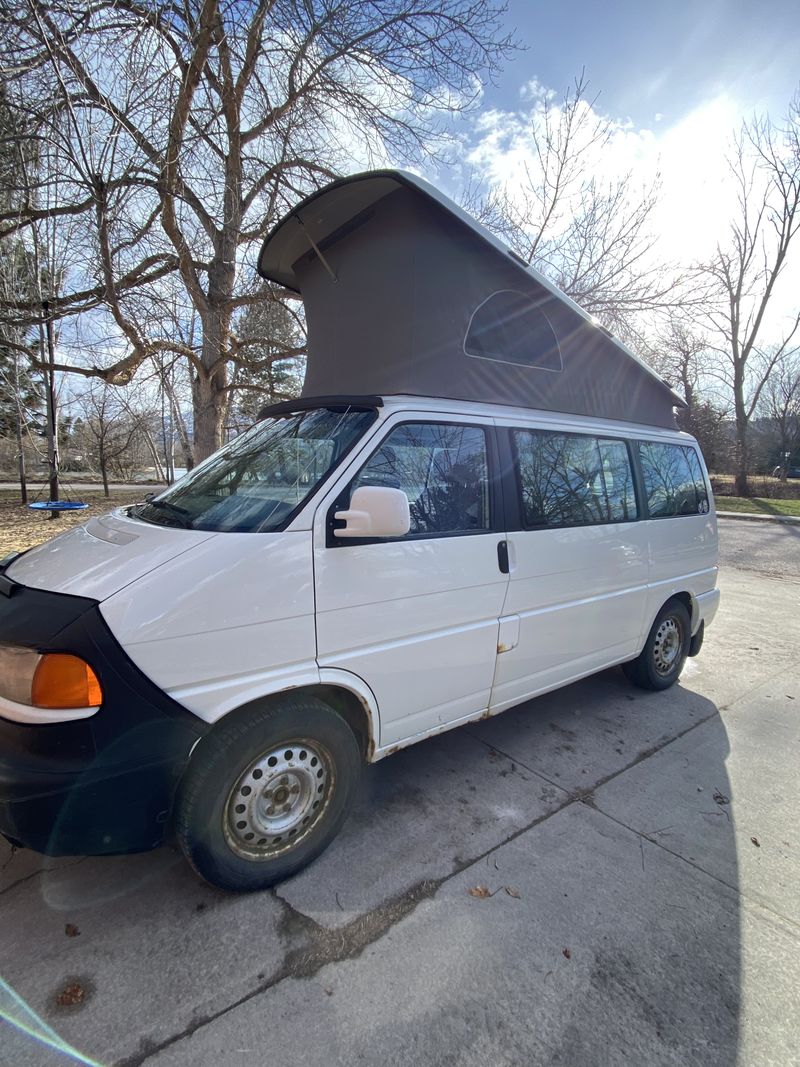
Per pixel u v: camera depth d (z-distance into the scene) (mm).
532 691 3346
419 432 2709
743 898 2352
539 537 3150
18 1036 1698
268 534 2201
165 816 2012
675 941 2127
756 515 17766
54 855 1891
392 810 2861
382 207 3021
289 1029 1751
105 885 2305
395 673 2576
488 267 3100
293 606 2207
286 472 2582
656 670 4418
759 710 4242
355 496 2240
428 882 2379
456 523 2801
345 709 2588
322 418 2781
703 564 4641
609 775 3266
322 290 3486
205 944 2039
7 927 2084
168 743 1953
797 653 5586
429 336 2945
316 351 3572
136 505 3029
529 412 3307
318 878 2379
